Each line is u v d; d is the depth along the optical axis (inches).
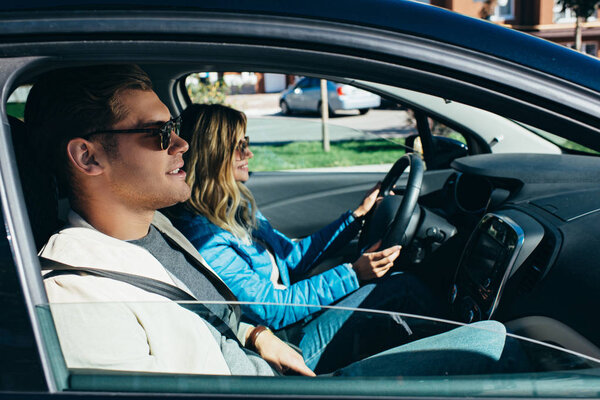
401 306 73.6
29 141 45.9
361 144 130.6
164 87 90.3
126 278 42.9
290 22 33.9
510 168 75.5
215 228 69.9
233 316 41.8
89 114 43.5
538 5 719.7
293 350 40.5
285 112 480.1
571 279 54.4
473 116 99.8
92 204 46.4
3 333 31.3
